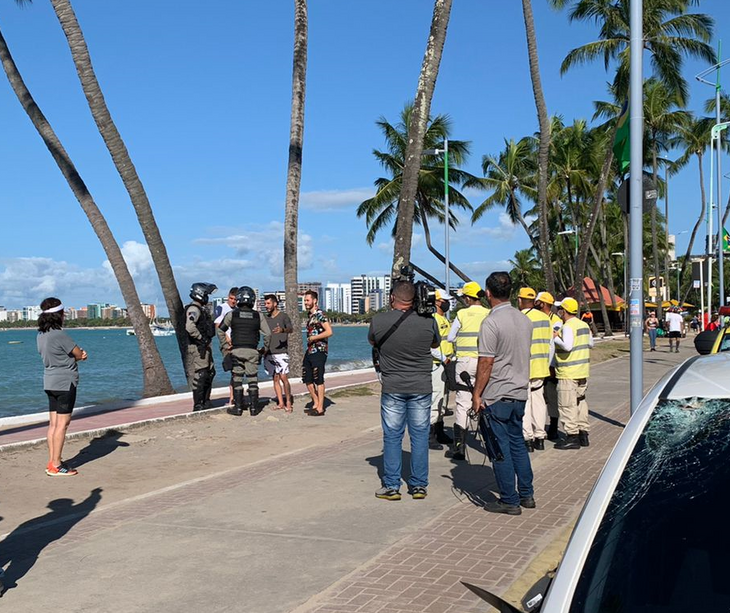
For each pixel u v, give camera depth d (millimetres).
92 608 4781
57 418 8672
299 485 8000
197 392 13297
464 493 7590
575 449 9844
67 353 8656
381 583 5086
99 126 17406
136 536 6262
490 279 6801
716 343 9461
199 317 13133
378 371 7715
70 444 10516
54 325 8633
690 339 48469
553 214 60062
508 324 6691
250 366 13000
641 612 2014
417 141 17953
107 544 6062
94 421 12359
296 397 15312
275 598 4891
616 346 37906
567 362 9773
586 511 2281
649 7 33812
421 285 7375
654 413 2508
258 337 13117
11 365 54312
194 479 8367
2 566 5590
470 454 9664
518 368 6762
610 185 51688
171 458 9719
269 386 17906
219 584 5152
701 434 2365
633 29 9312
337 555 5707
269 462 9281
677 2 33719
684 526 2146
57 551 5914
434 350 9875
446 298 10242
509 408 6738
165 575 5344
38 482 8383
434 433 10297
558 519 6547
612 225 67938
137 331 17500
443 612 4582
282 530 6367
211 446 10484
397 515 6793
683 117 46406
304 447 10359
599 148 47094
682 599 2016
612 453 2430
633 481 2297
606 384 18703
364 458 9469
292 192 20734
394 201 43875
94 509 7195
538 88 27547
